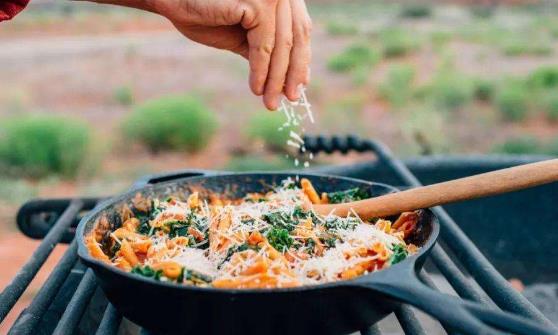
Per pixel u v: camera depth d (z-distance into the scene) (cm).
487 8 2288
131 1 106
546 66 1077
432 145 636
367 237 97
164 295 75
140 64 1194
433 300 69
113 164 646
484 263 103
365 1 2591
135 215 115
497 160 194
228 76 1109
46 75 1073
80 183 575
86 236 97
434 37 1459
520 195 193
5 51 1330
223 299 73
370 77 1096
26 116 758
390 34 1493
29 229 151
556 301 177
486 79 988
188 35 113
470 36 1544
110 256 104
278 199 115
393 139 697
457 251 110
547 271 197
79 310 99
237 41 114
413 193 105
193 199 116
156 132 697
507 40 1444
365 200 110
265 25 103
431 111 762
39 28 1698
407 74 987
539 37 1480
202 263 90
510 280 201
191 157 687
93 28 1748
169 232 106
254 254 88
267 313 75
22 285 106
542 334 64
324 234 100
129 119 720
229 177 126
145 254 99
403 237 105
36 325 97
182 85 1038
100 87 998
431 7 2345
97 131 759
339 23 1775
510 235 196
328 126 756
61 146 596
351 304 77
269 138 683
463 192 102
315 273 88
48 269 347
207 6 101
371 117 824
